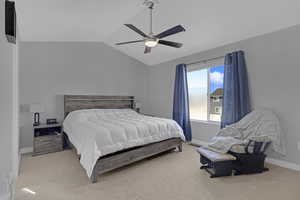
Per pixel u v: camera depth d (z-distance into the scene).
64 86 4.19
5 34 1.43
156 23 3.49
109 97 4.89
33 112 3.62
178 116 4.60
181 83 4.56
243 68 3.30
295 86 2.72
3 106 1.57
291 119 2.77
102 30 3.86
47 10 2.54
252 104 3.27
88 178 2.43
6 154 1.65
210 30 3.37
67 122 3.74
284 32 2.83
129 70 5.43
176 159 3.22
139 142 2.82
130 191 2.11
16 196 1.97
